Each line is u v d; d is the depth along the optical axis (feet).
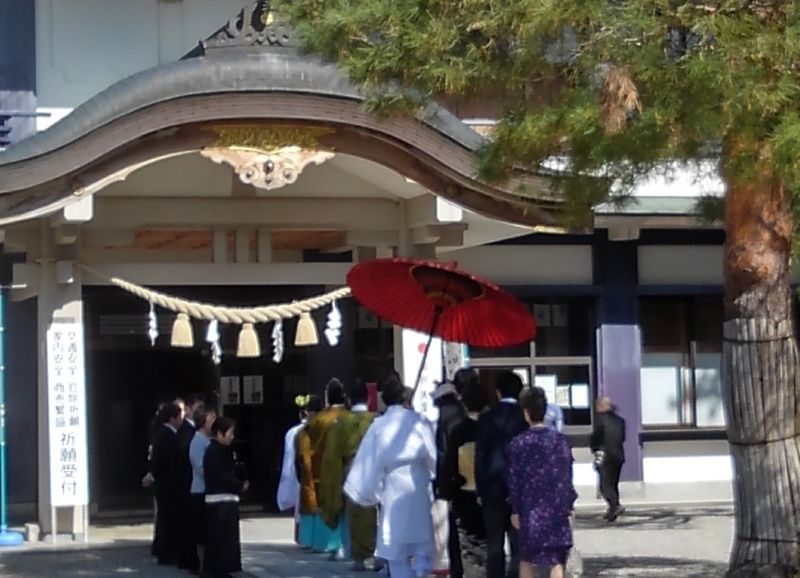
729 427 39.42
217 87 53.52
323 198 61.36
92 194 54.34
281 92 53.98
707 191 65.92
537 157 40.22
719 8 34.30
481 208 57.98
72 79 70.64
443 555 49.60
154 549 54.03
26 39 69.05
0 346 59.67
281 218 60.80
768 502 38.55
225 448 48.49
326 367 76.23
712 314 79.92
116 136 53.06
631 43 34.68
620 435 65.82
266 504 76.02
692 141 35.06
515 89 38.37
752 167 34.35
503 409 41.42
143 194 59.52
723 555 52.95
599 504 74.54
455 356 61.46
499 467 40.81
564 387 77.51
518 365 77.15
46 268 58.49
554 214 57.00
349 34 37.88
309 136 55.31
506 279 76.48
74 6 70.85
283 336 77.71
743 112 33.17
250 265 59.93
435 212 57.77
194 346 77.30
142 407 76.69
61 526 59.26
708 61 32.68
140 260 60.23
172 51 72.02
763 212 38.58
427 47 36.68
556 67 37.06
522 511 37.52
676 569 48.62
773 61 33.45
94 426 75.87
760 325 38.73
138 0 71.72
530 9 34.81
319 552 55.98
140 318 76.59
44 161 52.60
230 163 54.80
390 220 62.18
